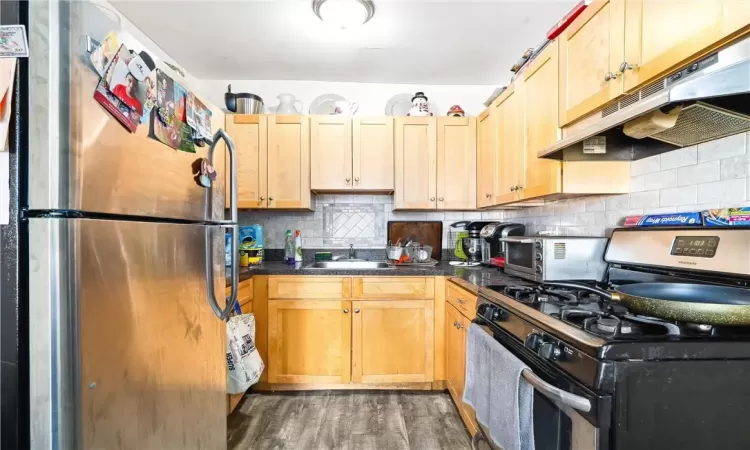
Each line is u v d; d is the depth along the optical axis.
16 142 0.65
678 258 1.14
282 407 2.07
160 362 0.94
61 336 0.65
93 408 0.71
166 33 2.07
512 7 1.81
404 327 2.21
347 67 2.52
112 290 0.77
